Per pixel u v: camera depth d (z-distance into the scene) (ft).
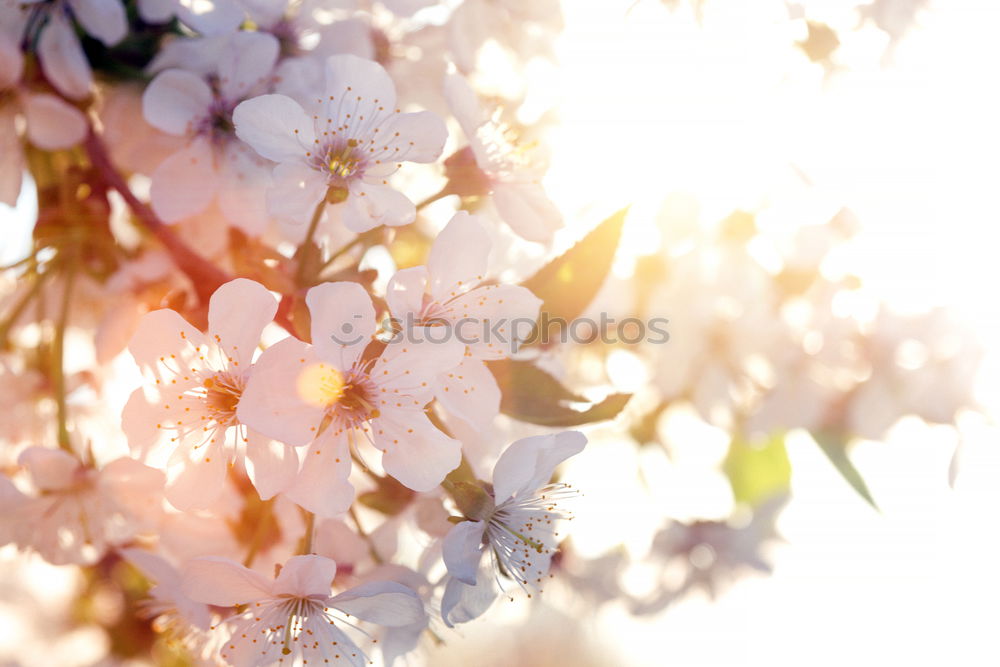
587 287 1.01
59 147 1.05
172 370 0.95
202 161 1.05
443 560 0.97
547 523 1.02
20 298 1.09
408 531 1.01
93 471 1.03
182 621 1.04
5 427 1.08
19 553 1.03
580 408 0.99
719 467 1.29
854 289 1.19
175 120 1.05
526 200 1.05
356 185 0.97
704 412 1.18
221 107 1.06
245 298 0.95
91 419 1.09
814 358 1.18
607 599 1.52
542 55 1.17
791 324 1.18
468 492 0.98
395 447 0.95
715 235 1.18
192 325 0.97
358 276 0.98
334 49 1.09
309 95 1.06
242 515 1.00
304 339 0.97
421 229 1.07
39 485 1.03
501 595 1.00
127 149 1.06
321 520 1.00
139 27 1.06
